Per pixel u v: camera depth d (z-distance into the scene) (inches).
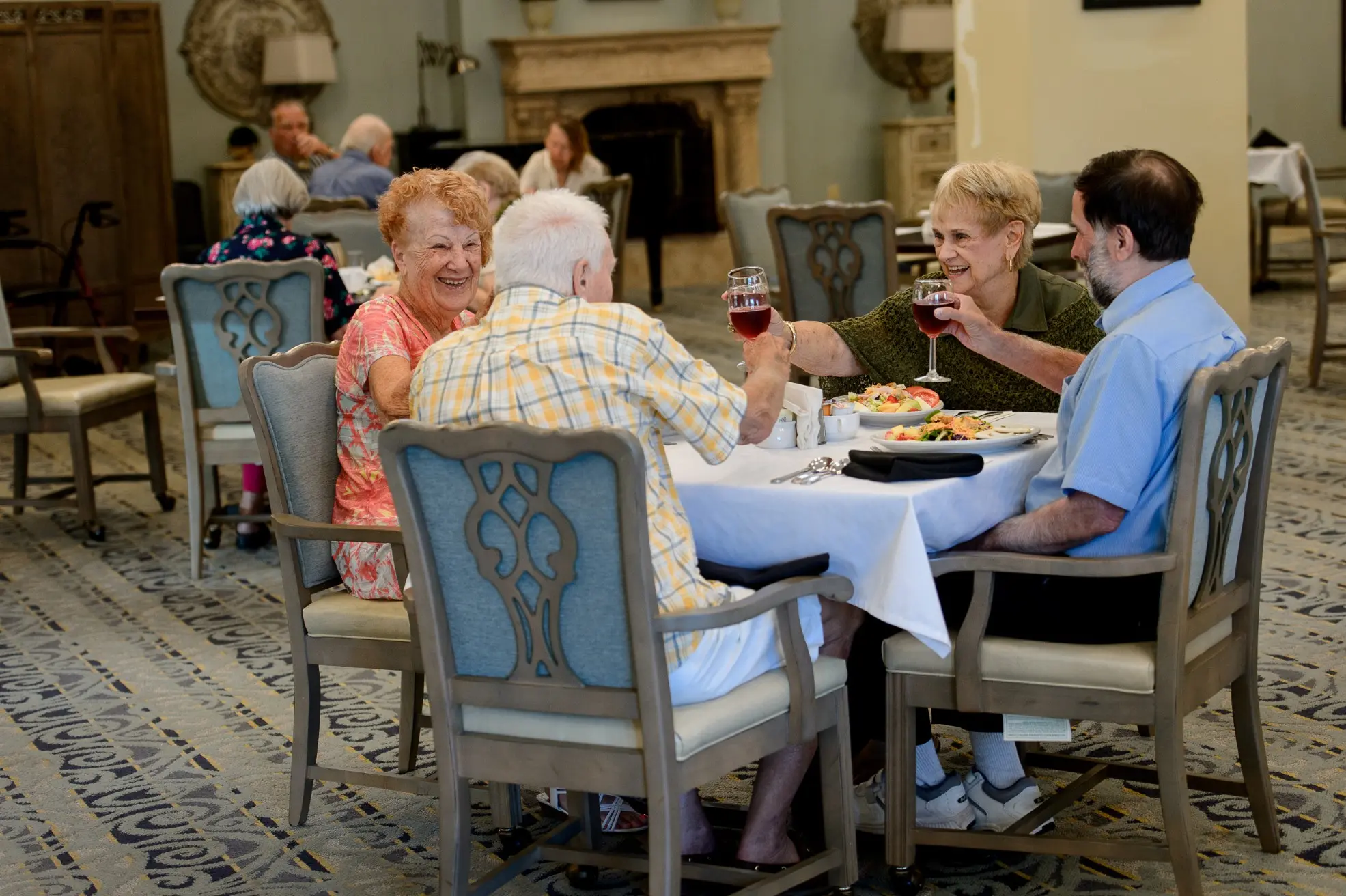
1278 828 108.6
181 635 174.7
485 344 92.7
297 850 116.4
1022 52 304.7
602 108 478.3
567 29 478.6
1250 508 104.0
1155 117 307.6
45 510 238.7
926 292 117.3
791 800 102.6
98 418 218.7
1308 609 162.1
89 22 374.9
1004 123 311.4
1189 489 91.7
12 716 149.3
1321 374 294.5
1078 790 107.3
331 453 120.7
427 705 147.8
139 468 267.9
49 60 372.2
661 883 86.9
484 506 87.3
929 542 96.9
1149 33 304.5
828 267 237.0
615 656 86.7
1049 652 95.7
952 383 129.6
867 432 115.2
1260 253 400.8
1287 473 222.7
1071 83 306.0
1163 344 94.7
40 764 136.5
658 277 442.3
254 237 197.2
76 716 148.9
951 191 125.3
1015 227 125.3
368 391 120.5
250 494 211.9
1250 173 388.8
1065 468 98.7
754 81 484.4
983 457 102.7
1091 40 304.8
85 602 189.6
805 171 526.9
